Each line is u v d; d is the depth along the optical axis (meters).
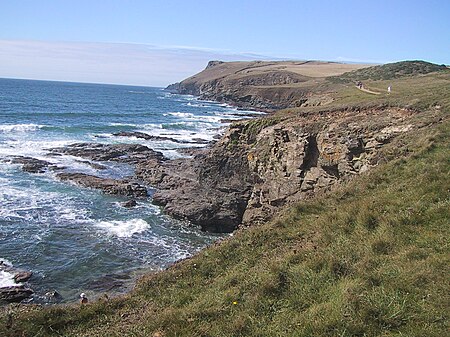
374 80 70.94
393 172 13.57
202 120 82.00
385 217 10.22
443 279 7.04
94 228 23.34
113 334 7.93
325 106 30.19
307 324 6.67
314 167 23.44
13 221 23.08
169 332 7.48
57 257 19.12
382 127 21.03
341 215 11.11
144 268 18.67
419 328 6.03
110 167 38.47
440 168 12.16
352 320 6.44
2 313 9.86
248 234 11.96
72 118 71.81
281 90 103.88
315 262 8.77
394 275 7.59
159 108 110.25
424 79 52.72
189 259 11.80
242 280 9.12
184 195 28.69
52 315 8.95
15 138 48.16
